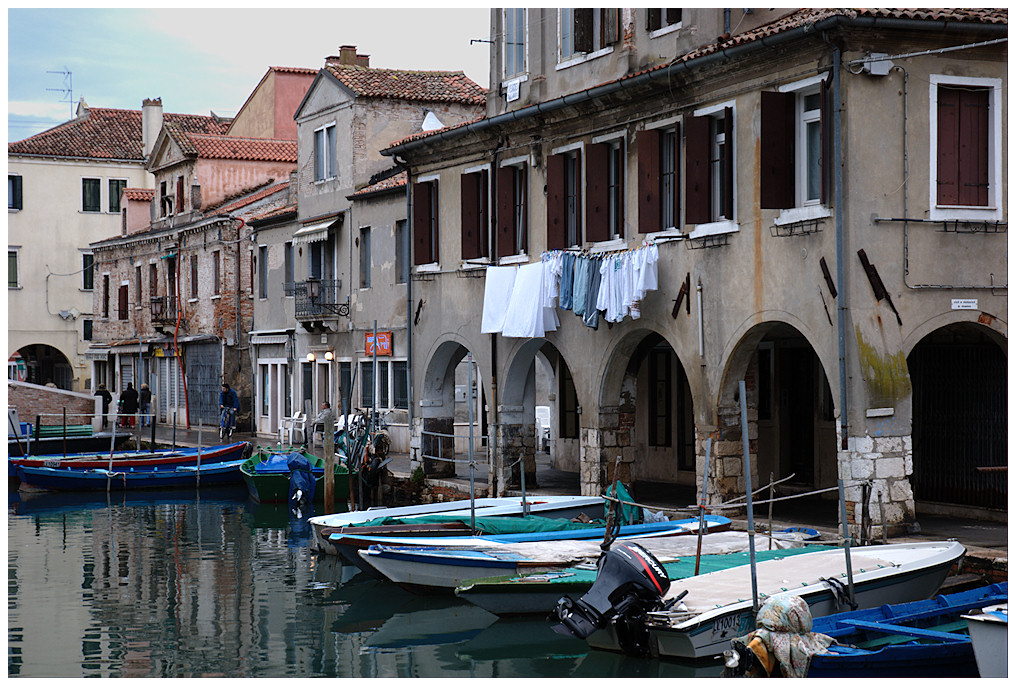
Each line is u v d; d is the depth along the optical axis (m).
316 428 32.91
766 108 16.69
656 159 19.19
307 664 13.30
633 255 19.08
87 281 53.38
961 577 14.67
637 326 19.78
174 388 43.03
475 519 17.78
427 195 25.36
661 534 17.17
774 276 17.12
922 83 16.19
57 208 52.81
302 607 16.14
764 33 16.81
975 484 17.69
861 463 15.80
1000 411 17.25
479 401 30.50
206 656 13.67
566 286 20.55
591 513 20.06
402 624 15.07
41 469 29.17
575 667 12.65
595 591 12.59
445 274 24.83
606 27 20.48
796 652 10.80
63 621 15.46
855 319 15.87
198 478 30.11
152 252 45.12
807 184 16.84
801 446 20.73
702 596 12.80
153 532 23.03
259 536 22.39
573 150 21.19
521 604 14.83
